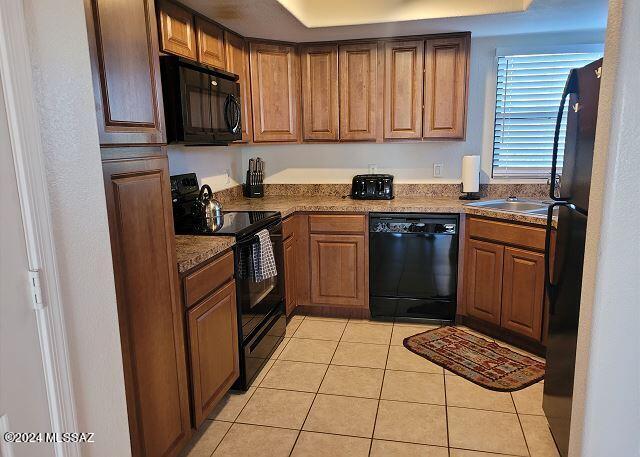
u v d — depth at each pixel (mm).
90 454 1114
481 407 2330
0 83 833
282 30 3131
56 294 966
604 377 1435
